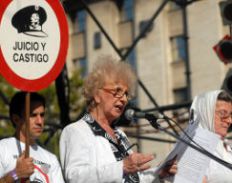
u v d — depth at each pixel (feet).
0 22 17.90
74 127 18.51
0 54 17.81
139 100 97.19
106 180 17.56
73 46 106.22
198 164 18.39
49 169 19.02
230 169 18.79
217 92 20.47
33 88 18.03
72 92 70.90
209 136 18.72
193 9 60.44
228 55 25.09
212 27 53.67
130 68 19.21
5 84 68.80
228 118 20.42
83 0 29.91
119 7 101.96
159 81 96.99
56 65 18.39
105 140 18.48
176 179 18.30
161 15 96.32
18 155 18.76
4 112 69.36
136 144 19.10
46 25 18.40
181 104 30.71
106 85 18.78
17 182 17.60
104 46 102.78
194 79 74.64
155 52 97.09
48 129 30.78
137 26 98.63
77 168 17.90
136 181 18.69
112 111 18.81
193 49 70.95
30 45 18.17
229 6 25.43
